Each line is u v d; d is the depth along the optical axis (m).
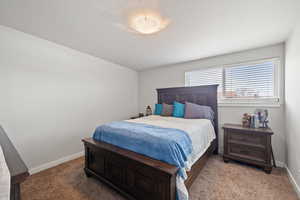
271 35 1.93
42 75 2.17
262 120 2.24
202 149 1.92
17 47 1.92
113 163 1.59
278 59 2.23
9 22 1.69
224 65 2.75
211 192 1.59
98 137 1.95
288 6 1.33
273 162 2.15
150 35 1.97
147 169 1.27
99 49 2.54
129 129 1.76
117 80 3.52
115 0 1.28
